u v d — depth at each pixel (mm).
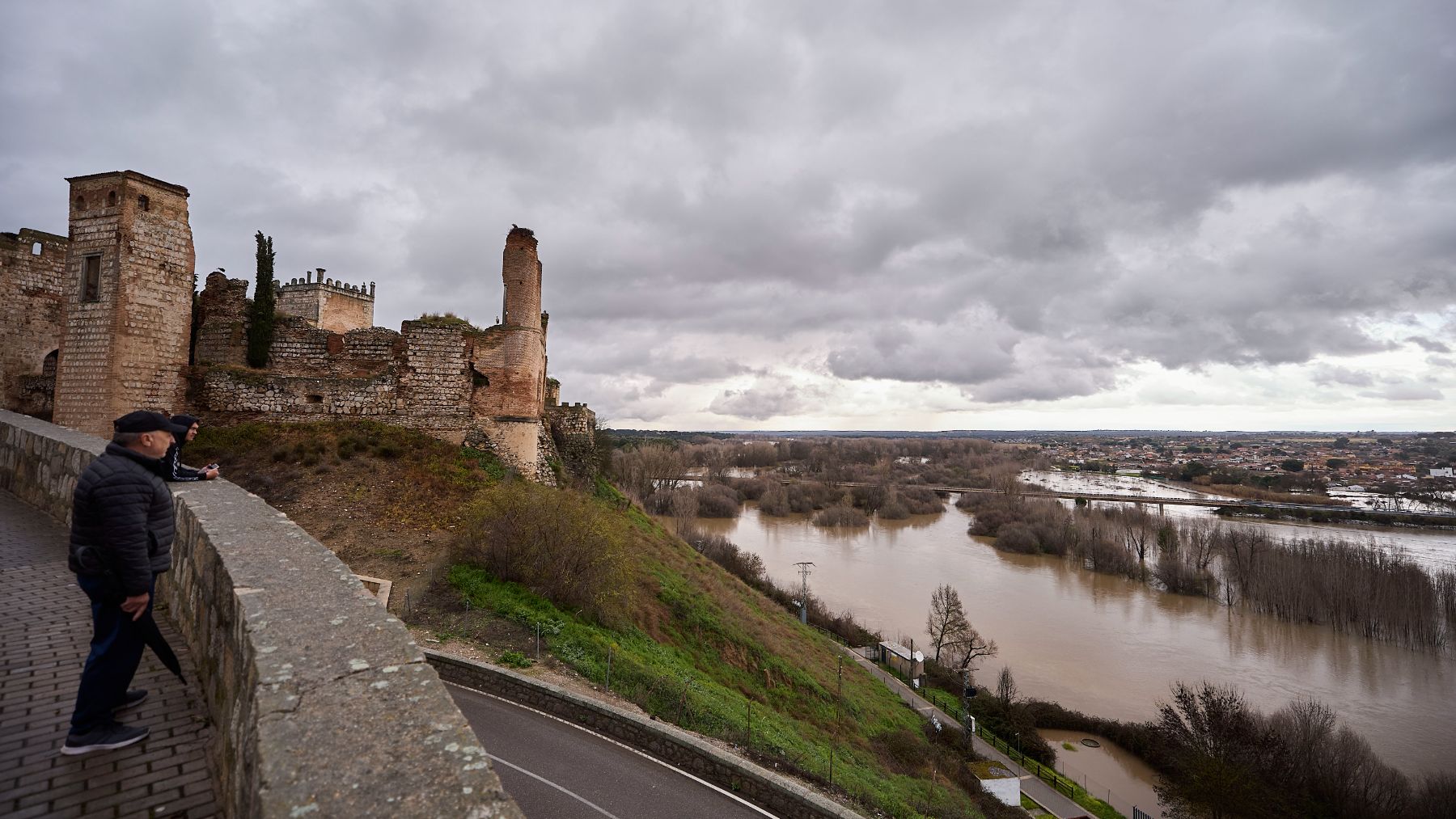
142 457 4488
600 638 18156
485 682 14594
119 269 21719
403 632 3844
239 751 3270
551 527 19828
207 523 5453
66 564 7449
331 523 20641
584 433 38938
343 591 4309
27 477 10359
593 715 13789
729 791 12547
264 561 4656
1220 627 47719
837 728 23125
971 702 34156
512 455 26922
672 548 35281
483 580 18922
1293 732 29250
